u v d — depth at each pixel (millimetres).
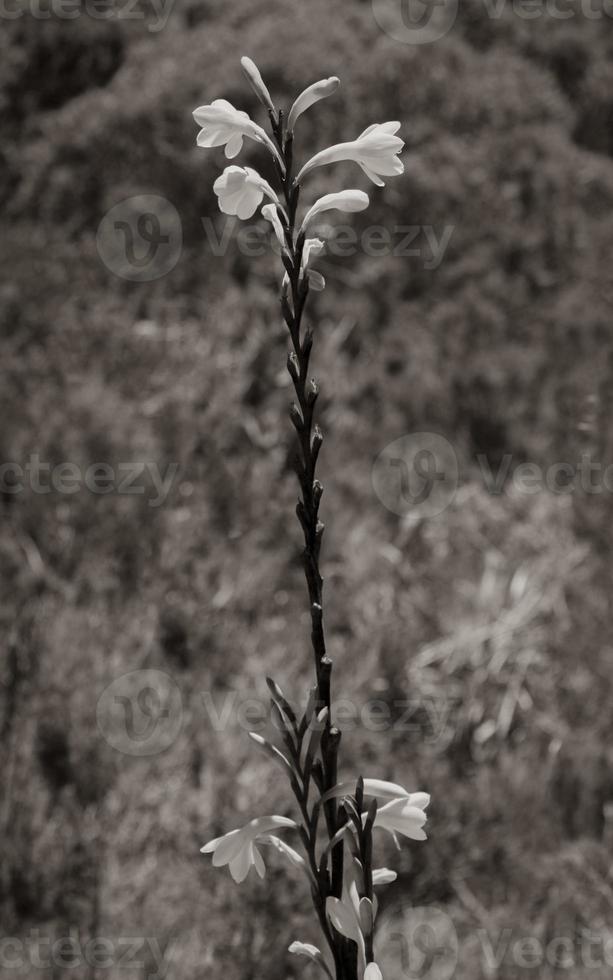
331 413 5430
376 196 6234
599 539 5176
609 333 6090
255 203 1111
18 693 4000
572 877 3865
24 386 5297
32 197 6250
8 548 4578
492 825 3906
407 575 4891
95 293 5805
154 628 4398
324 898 1047
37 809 3650
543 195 6617
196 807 3770
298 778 1117
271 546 4922
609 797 4191
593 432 5492
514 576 4934
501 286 6148
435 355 5797
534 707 4473
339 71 6605
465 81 6996
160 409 5199
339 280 5988
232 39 6879
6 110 6785
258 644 4438
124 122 6328
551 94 7281
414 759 4090
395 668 4375
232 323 5625
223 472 5023
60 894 3496
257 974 3354
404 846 3752
